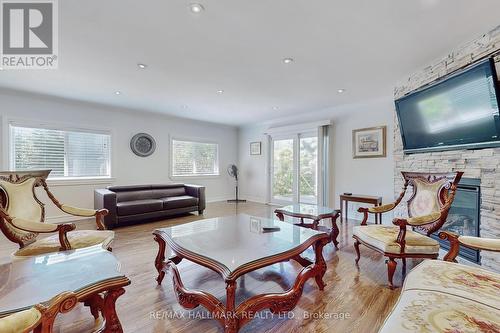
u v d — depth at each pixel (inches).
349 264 95.7
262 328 58.5
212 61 105.8
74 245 74.1
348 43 90.4
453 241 58.6
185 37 85.8
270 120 246.4
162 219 178.2
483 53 83.4
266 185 250.4
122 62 106.4
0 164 148.6
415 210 90.3
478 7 69.4
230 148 282.5
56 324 59.6
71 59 103.3
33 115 159.6
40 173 90.6
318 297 71.8
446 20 75.9
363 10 70.9
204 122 257.4
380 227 92.9
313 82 133.3
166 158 229.9
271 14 72.6
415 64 109.5
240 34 83.9
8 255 103.1
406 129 120.7
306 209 123.9
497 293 41.1
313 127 202.4
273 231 81.8
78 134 180.2
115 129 196.5
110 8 69.6
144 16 73.4
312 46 92.7
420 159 116.0
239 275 53.9
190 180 248.1
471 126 86.5
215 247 66.4
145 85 137.6
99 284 47.1
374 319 61.5
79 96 161.0
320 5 68.5
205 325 59.8
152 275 85.7
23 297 41.9
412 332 31.9
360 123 177.5
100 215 90.7
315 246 76.3
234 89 145.3
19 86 139.9
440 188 82.3
